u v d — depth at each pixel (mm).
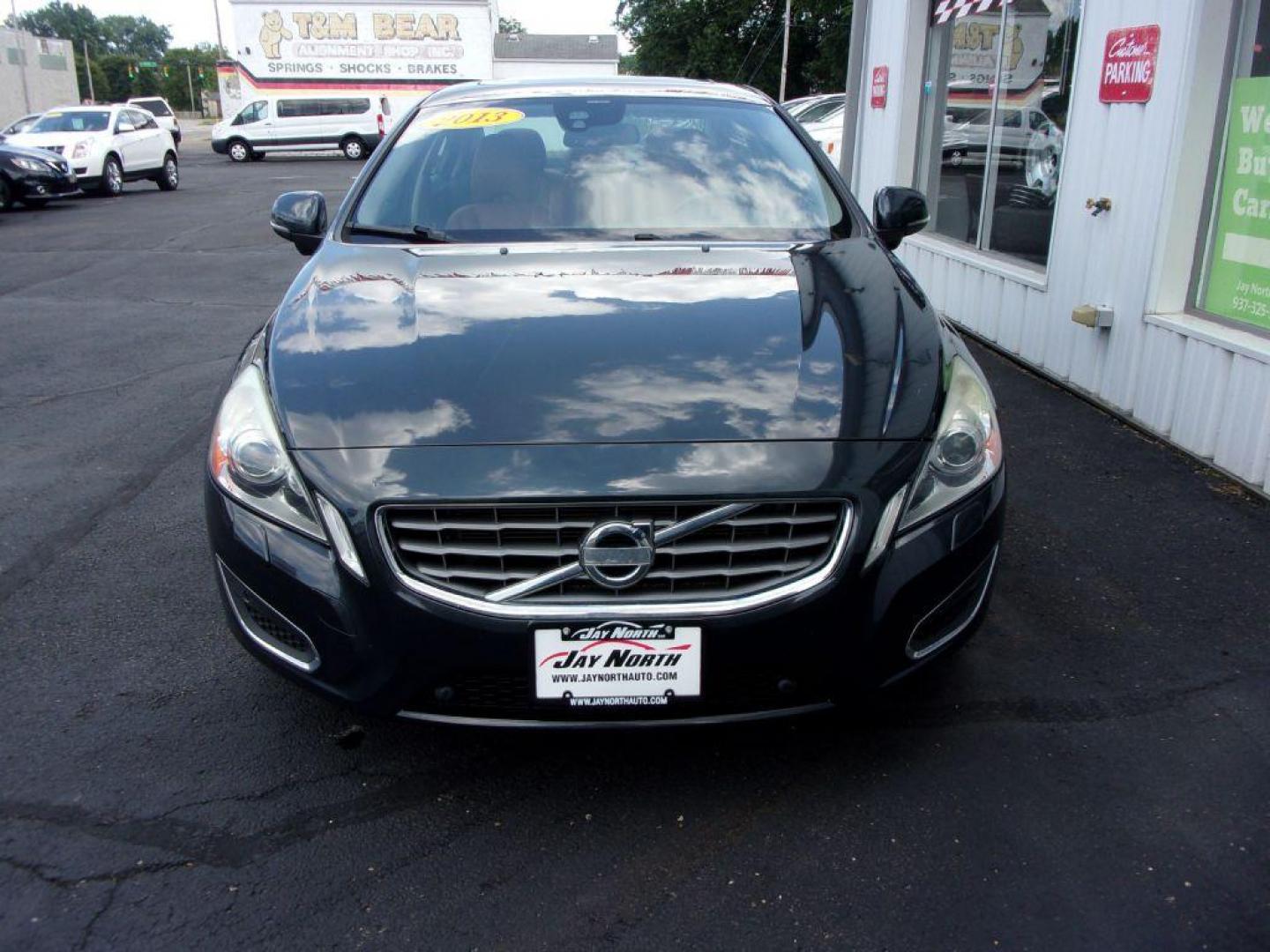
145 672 3090
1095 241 5543
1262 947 2090
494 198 3510
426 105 4090
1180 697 2949
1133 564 3754
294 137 32344
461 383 2480
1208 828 2428
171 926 2150
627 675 2268
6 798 2533
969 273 7203
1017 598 3512
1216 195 4840
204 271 10438
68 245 12430
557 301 2844
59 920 2160
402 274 3061
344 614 2307
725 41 36781
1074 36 5977
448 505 2230
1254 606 3459
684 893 2238
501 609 2240
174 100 97812
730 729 2789
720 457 2285
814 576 2291
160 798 2537
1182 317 4965
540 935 2129
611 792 2557
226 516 2449
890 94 8719
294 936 2125
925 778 2604
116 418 5543
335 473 2309
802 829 2428
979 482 2479
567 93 3998
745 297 2877
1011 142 6871
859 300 2896
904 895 2229
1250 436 4395
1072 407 5582
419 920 2166
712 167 3637
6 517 4219
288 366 2602
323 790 2568
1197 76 4738
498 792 2559
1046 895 2227
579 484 2223
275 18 34781
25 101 36531
